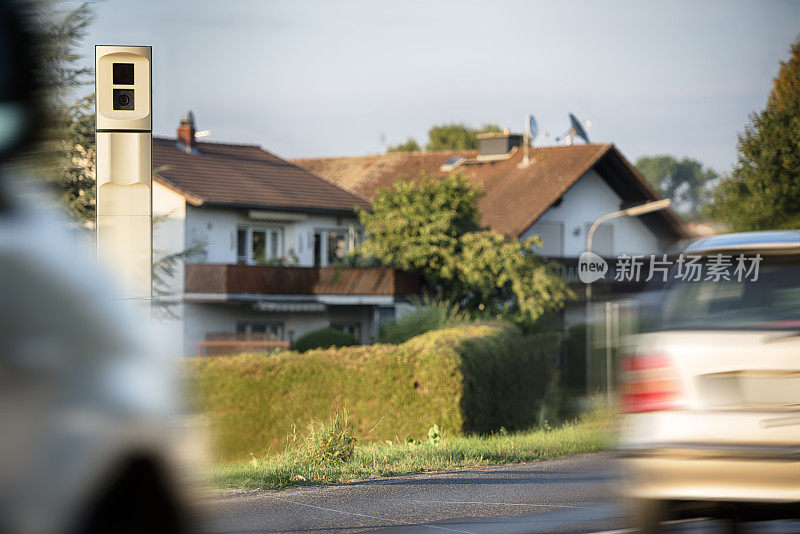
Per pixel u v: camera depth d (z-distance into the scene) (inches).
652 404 720.3
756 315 717.3
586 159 5930.1
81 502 145.8
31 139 151.6
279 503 1097.4
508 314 4384.8
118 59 1219.9
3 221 149.9
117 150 1222.3
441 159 6707.7
